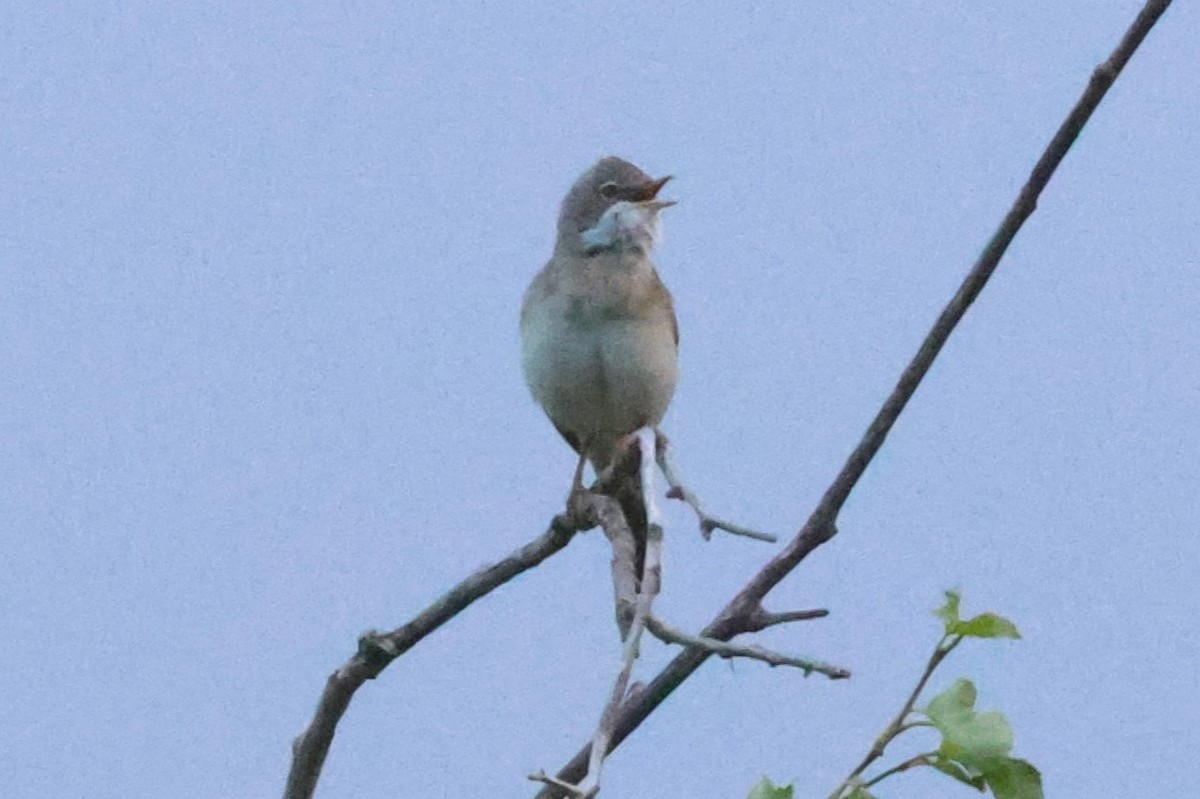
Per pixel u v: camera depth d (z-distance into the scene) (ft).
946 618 21.98
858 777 21.84
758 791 21.24
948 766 21.80
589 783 18.12
